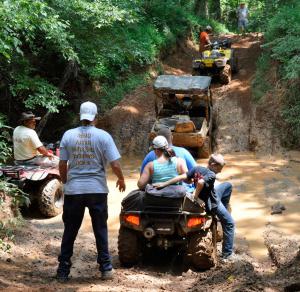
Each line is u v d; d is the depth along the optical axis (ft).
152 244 26.43
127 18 54.90
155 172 25.79
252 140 55.01
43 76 59.11
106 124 59.06
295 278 19.10
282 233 31.78
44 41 53.01
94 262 27.07
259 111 57.82
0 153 35.94
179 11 87.04
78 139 21.62
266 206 37.52
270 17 77.66
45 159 36.19
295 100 56.34
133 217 25.32
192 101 54.19
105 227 21.98
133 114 59.88
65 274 21.88
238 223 34.24
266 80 62.18
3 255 25.85
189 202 25.13
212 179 25.09
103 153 21.74
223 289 18.88
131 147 56.59
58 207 36.76
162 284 22.44
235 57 70.28
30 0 37.55
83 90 62.34
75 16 50.70
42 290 19.36
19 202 33.30
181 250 28.66
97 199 21.49
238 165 49.42
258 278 19.54
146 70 69.56
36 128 54.29
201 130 51.13
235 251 29.12
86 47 53.47
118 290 20.17
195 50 85.46
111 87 64.95
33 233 31.71
